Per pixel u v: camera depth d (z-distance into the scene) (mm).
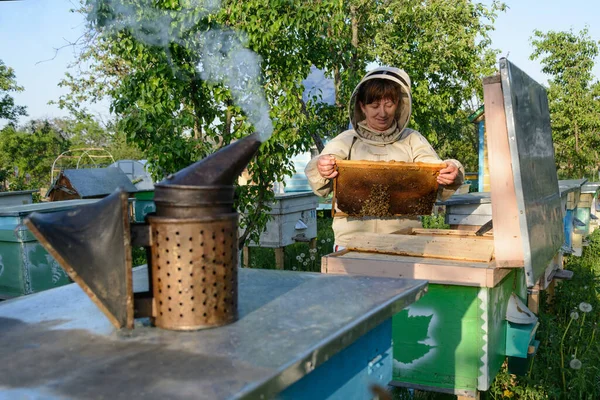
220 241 1146
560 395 2984
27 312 1366
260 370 900
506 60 2139
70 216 1125
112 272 1127
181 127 4531
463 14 9781
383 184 2562
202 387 837
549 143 2969
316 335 1074
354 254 2539
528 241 2080
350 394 1325
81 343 1090
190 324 1135
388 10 9266
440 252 2385
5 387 875
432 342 2277
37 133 28938
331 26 5793
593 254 7246
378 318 1262
